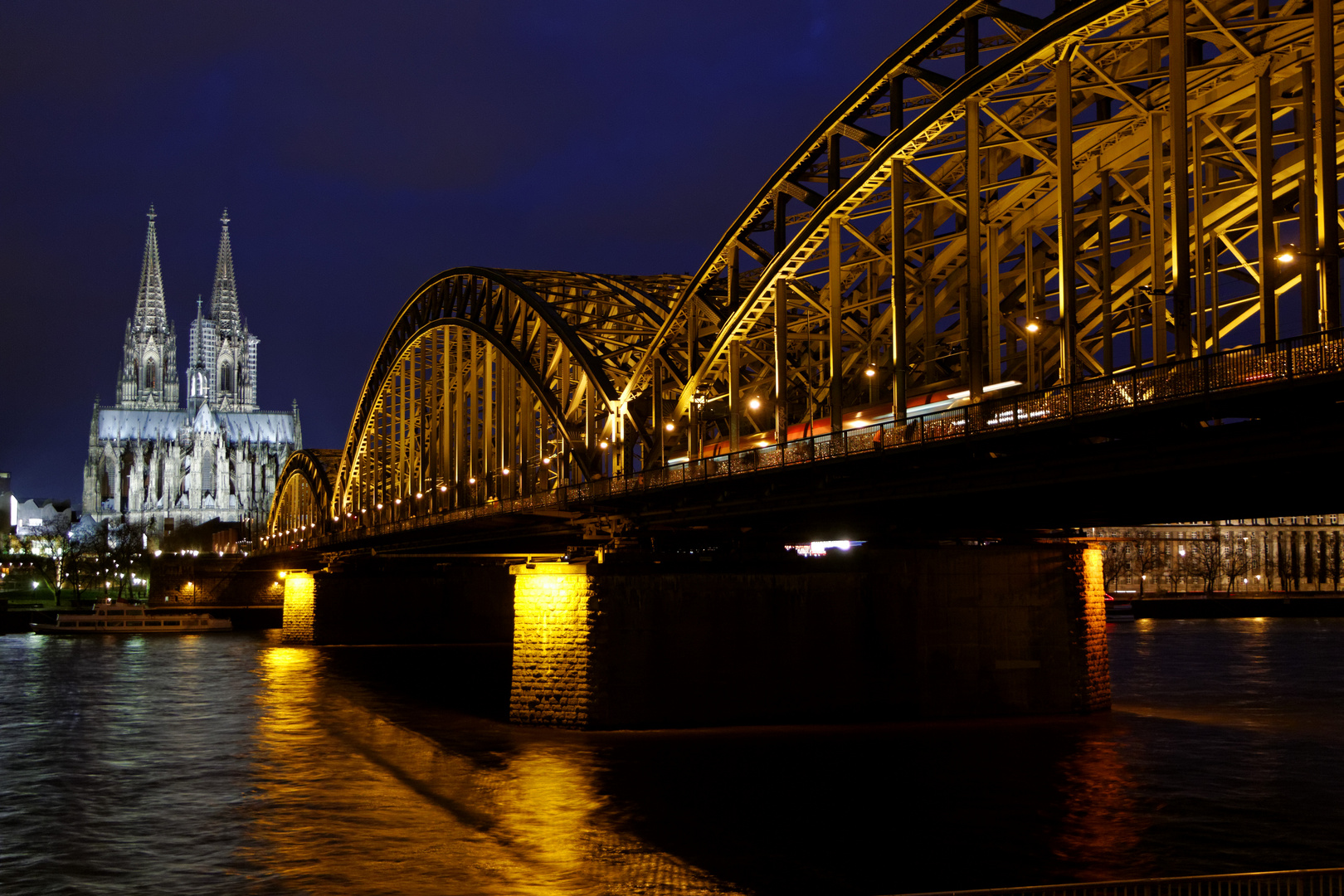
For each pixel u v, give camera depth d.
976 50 46.78
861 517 54.94
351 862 36.69
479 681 90.38
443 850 37.75
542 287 91.56
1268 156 37.09
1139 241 49.06
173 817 43.12
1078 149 47.16
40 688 86.88
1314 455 31.72
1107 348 42.00
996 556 60.75
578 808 42.41
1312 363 30.47
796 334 65.94
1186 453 34.94
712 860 35.66
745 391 71.12
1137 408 34.81
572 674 58.00
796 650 58.53
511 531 84.25
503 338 92.75
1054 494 42.53
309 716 69.88
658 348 70.00
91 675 97.00
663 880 33.81
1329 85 33.44
